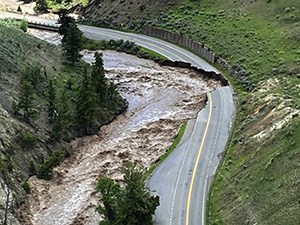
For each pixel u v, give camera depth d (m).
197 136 75.56
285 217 49.62
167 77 99.50
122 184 66.50
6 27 103.88
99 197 64.06
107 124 82.81
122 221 52.38
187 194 61.56
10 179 61.72
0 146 64.75
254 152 64.56
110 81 96.56
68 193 65.38
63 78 87.94
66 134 76.12
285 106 71.44
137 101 91.31
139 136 78.88
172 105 88.94
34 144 69.88
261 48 97.25
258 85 87.00
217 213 57.06
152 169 67.62
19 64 85.12
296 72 86.44
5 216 54.81
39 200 63.59
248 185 57.97
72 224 59.75
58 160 68.44
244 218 53.38
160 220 57.06
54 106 75.56
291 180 53.50
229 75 95.62
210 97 87.94
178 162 68.88
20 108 72.94
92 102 77.81
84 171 70.31
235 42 102.12
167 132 79.38
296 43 95.38
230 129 76.81
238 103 83.81
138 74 100.81
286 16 104.25
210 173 65.88
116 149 75.12
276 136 63.50
